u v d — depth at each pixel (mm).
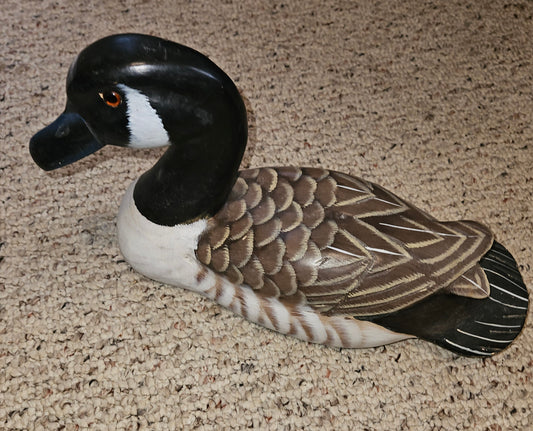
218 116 783
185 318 1048
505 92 1327
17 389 966
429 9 1444
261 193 887
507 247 1139
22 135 1205
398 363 1026
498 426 981
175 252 920
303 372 1011
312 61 1350
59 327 1022
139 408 965
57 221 1122
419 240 865
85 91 768
